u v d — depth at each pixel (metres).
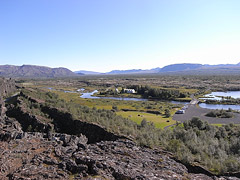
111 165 31.89
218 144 59.66
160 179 29.55
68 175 27.81
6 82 140.38
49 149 38.16
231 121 106.75
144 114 125.69
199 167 44.16
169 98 195.62
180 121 106.00
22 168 28.70
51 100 107.12
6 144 41.00
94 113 93.25
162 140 60.91
